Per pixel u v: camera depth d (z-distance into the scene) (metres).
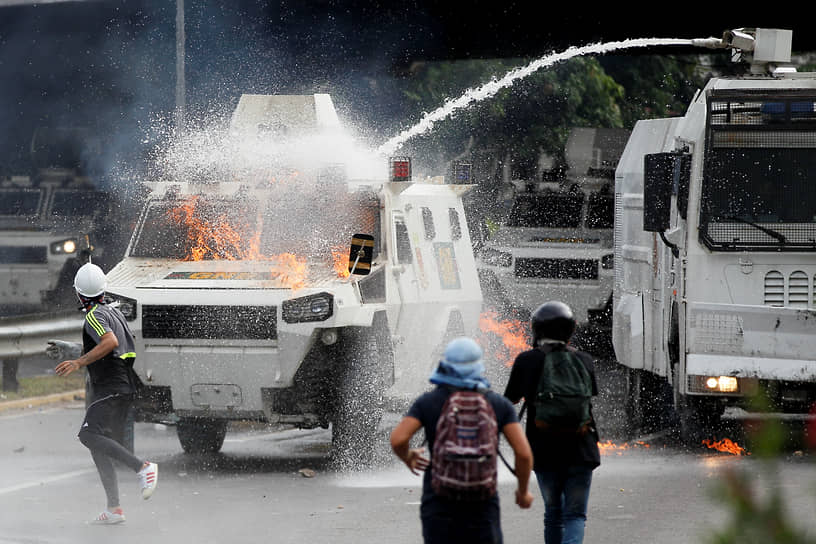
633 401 44.31
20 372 61.28
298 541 25.83
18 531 26.88
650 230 36.19
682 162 37.00
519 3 78.19
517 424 16.64
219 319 34.28
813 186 36.81
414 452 16.53
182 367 34.56
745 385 36.19
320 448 40.59
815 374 35.78
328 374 34.84
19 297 72.31
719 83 38.09
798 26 85.62
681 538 25.47
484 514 15.91
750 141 36.94
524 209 71.38
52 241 72.06
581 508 21.08
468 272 42.94
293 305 33.84
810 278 36.62
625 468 35.12
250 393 34.28
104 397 28.27
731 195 36.88
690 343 36.50
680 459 36.88
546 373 20.97
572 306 67.62
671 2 78.06
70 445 40.72
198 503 30.45
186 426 38.50
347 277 35.25
